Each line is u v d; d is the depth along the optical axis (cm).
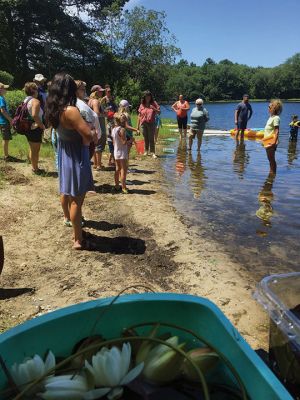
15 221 637
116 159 813
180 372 190
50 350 198
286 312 263
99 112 979
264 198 850
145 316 217
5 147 1020
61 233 598
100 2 3906
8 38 3569
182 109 1764
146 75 4000
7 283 454
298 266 527
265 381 172
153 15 3894
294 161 1315
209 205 787
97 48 3841
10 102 1463
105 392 179
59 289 445
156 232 621
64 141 506
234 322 395
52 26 3684
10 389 181
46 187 824
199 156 1374
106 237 592
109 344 196
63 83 487
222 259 539
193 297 217
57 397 175
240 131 1750
